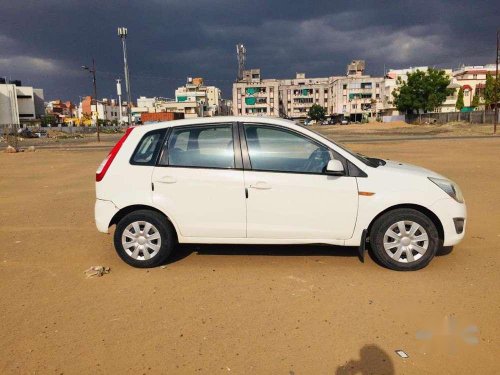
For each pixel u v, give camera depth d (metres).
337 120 122.69
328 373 2.90
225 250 5.47
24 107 110.94
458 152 18.78
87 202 9.04
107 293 4.24
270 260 5.07
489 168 13.12
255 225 4.72
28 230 6.72
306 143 4.74
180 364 3.03
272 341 3.30
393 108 104.50
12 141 33.38
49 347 3.28
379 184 4.59
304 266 4.86
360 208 4.60
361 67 143.62
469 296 4.01
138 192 4.80
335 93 129.62
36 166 17.17
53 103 165.62
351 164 4.66
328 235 4.68
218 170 4.73
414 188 4.58
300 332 3.42
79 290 4.33
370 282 4.37
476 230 6.25
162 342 3.31
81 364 3.06
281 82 157.38
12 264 5.14
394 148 21.67
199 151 4.82
